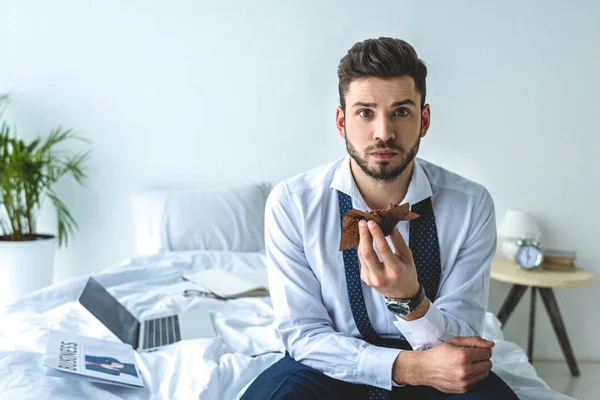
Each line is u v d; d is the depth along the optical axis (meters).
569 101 3.24
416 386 1.38
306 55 3.31
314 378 1.38
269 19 3.30
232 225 3.11
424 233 1.49
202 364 1.62
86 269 3.43
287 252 1.50
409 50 1.31
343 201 1.48
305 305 1.46
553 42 3.22
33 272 3.14
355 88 1.31
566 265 3.12
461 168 3.31
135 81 3.35
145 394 1.50
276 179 3.38
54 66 3.34
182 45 3.33
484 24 3.23
